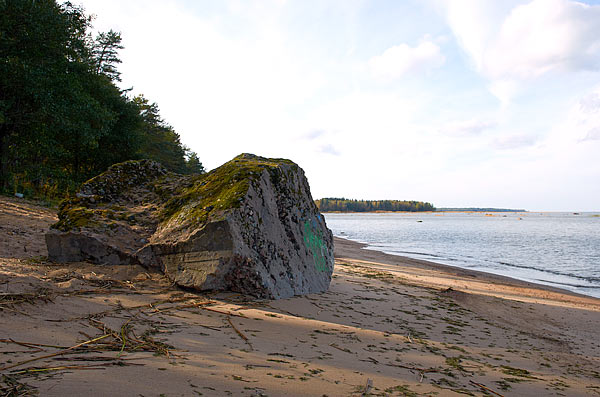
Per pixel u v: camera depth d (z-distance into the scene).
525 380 3.63
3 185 17.30
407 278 10.70
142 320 3.65
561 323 7.25
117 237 5.79
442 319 6.00
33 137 18.45
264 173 6.12
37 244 6.67
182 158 49.19
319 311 5.29
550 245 29.95
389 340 4.36
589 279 14.77
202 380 2.40
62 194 22.77
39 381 2.03
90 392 1.98
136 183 7.40
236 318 4.26
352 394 2.59
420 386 2.99
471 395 2.98
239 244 5.05
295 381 2.67
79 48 19.22
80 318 3.39
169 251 5.50
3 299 3.35
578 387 3.68
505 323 6.55
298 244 6.46
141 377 2.30
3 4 14.54
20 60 15.64
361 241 33.00
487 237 39.62
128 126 26.09
